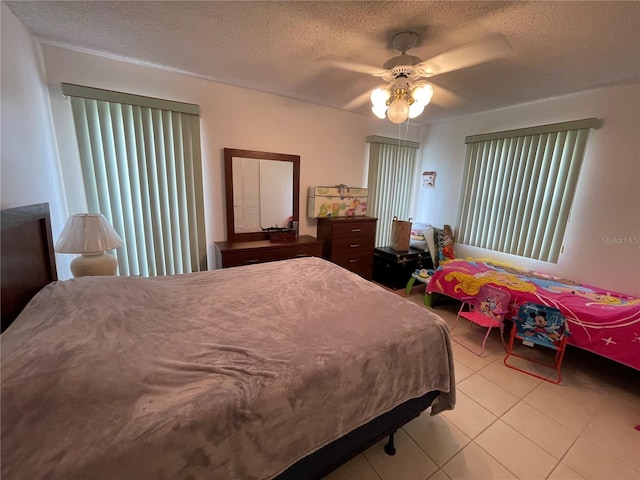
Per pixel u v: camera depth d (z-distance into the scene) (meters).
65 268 2.06
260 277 1.88
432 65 1.74
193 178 2.55
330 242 3.28
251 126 2.82
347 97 2.95
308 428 0.95
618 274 2.45
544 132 2.77
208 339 1.13
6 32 1.41
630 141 2.32
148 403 0.78
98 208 2.22
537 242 2.95
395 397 1.20
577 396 1.80
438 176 3.97
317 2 1.38
